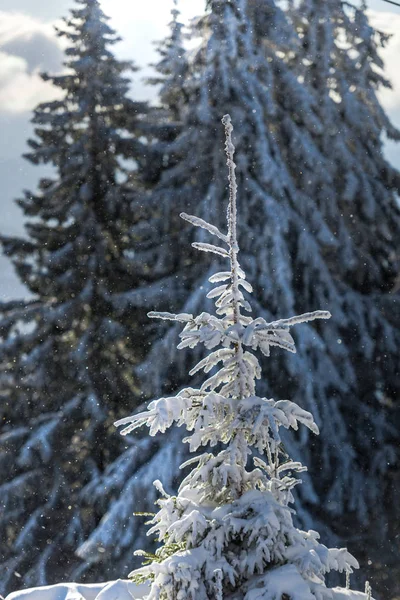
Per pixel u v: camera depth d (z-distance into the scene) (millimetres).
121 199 14531
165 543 3578
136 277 14414
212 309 11852
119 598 4199
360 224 14562
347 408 13250
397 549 12367
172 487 11047
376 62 16016
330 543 11664
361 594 3783
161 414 3402
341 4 15938
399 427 13594
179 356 12008
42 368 13562
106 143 14977
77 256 14234
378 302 13766
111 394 13391
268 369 12156
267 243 12234
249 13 14508
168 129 15117
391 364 13422
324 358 12328
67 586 4570
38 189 15383
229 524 3355
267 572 3281
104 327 13305
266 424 3494
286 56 15352
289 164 14055
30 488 13000
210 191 12766
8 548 13398
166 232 13914
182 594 3242
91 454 13070
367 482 12469
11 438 13461
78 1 15773
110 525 10758
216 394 3506
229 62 13742
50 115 15219
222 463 3561
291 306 11828
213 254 12547
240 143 12992
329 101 14719
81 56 15570
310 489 11414
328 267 13625
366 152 15078
